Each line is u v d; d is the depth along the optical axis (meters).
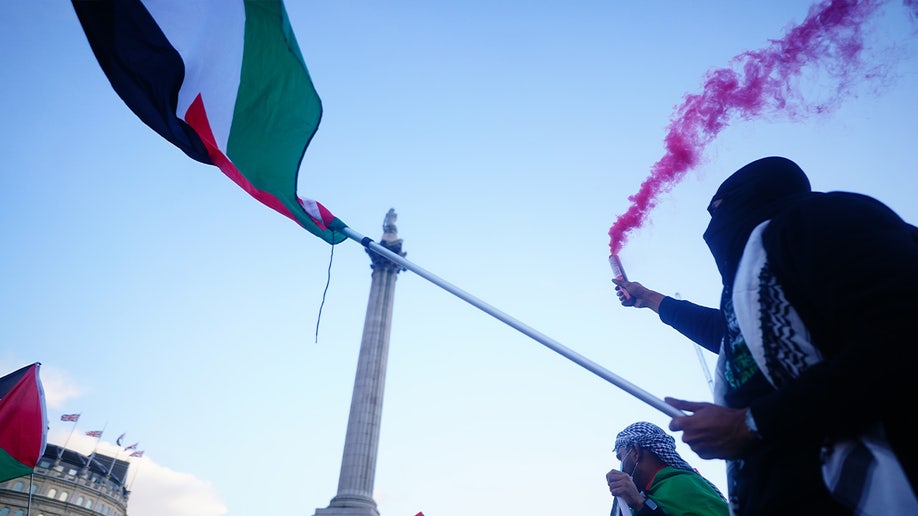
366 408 35.75
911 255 1.44
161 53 5.27
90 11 5.05
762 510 1.59
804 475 1.51
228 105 5.36
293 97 5.46
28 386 10.16
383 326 39.28
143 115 5.07
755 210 2.07
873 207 1.66
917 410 1.32
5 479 9.52
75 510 66.31
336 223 4.67
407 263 3.87
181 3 5.47
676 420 1.79
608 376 2.70
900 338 1.29
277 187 5.09
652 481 4.49
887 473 1.34
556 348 2.94
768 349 1.71
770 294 1.73
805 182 2.17
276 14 5.58
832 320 1.55
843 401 1.36
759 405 1.56
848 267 1.50
